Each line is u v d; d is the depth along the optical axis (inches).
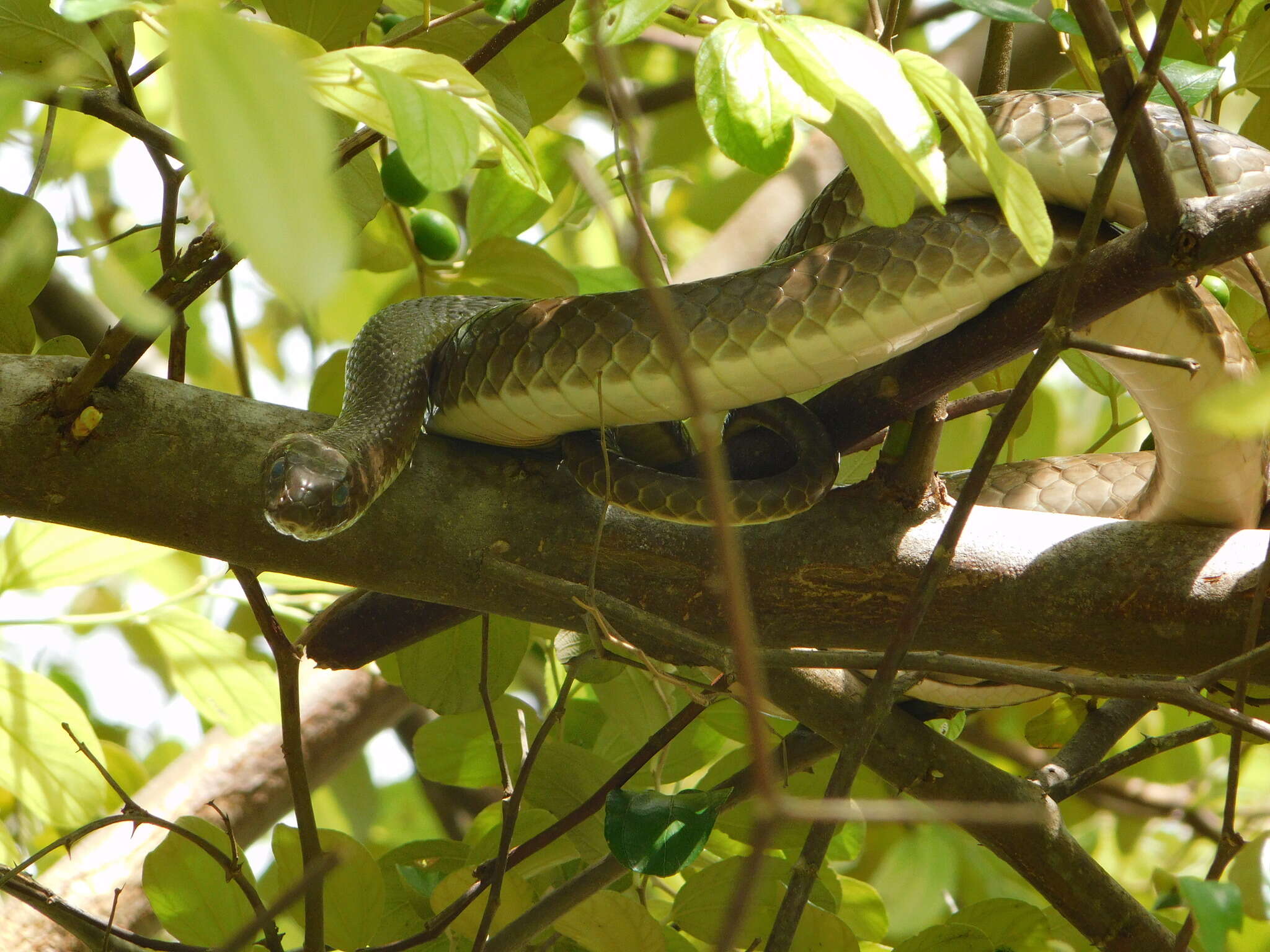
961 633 165.9
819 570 166.7
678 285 173.3
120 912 245.6
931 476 167.9
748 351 167.5
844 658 134.8
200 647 235.8
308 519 155.9
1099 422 334.3
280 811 278.2
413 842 201.9
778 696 185.8
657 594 169.3
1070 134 172.9
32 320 168.9
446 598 170.9
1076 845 182.4
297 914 178.2
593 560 145.9
